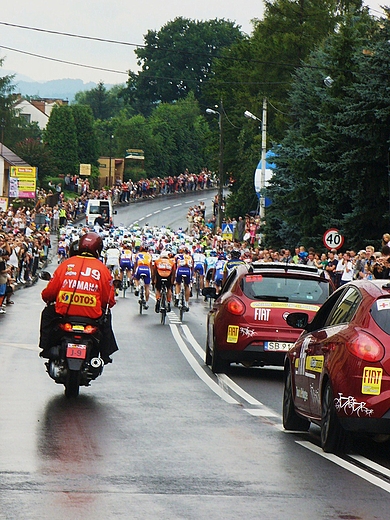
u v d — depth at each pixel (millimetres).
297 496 13102
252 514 12000
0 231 66062
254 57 152000
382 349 15453
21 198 152000
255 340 27141
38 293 66000
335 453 16406
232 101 165500
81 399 22000
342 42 77688
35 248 86312
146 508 12125
